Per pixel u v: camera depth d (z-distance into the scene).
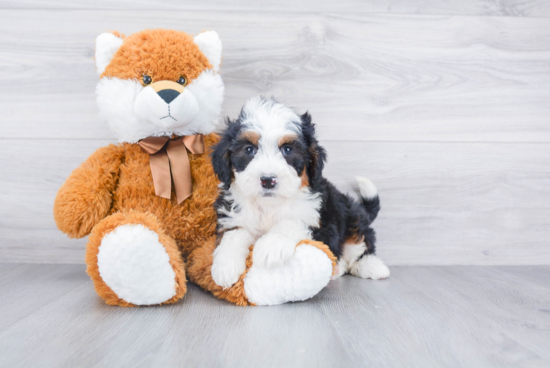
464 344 1.10
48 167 1.98
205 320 1.26
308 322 1.25
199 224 1.63
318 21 1.98
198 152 1.66
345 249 1.81
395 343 1.10
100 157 1.63
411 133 2.03
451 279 1.80
